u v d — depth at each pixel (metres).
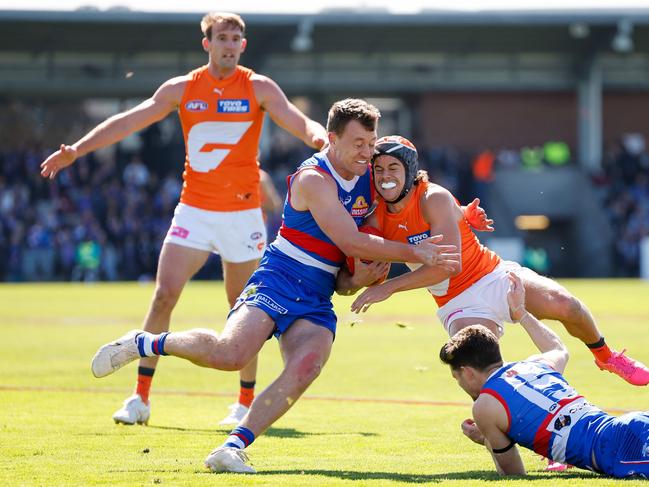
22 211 128.62
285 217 24.73
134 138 143.25
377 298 23.23
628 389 35.94
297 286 24.05
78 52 141.88
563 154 157.50
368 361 46.75
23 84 142.12
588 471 22.28
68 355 48.28
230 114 30.78
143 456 24.27
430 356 48.81
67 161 29.53
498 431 21.59
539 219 150.75
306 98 158.00
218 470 22.09
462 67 153.75
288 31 138.12
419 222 24.88
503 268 26.62
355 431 28.70
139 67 144.25
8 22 128.25
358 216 24.72
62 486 20.56
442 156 143.50
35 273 125.88
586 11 138.12
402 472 22.48
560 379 21.77
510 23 137.38
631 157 149.75
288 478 21.34
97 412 31.72
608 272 141.75
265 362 47.09
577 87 154.62
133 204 129.75
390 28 140.38
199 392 36.91
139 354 23.11
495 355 22.08
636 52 154.88
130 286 114.00
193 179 31.00
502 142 159.00
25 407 32.50
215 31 30.45
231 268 31.55
